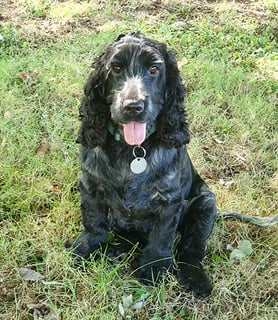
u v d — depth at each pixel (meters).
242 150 1.30
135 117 0.83
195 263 0.98
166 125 0.91
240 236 1.07
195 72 1.54
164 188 0.92
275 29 1.83
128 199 0.93
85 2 1.89
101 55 0.91
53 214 1.08
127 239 1.04
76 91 1.42
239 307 0.92
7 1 1.88
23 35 1.68
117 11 1.87
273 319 0.91
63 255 0.97
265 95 1.51
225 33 1.79
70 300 0.91
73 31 1.73
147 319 0.90
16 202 1.10
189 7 1.92
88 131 0.91
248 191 1.17
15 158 1.21
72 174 1.17
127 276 0.96
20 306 0.90
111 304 0.90
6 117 1.30
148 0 1.93
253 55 1.65
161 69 0.88
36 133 1.28
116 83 0.87
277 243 1.05
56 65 1.52
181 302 0.93
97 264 0.98
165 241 0.97
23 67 1.51
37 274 0.94
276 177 1.23
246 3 2.02
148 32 1.73
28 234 1.03
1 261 0.97
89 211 0.98
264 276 0.98
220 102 1.44
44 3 1.87
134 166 0.89
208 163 1.26
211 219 1.01
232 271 0.98
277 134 1.35
